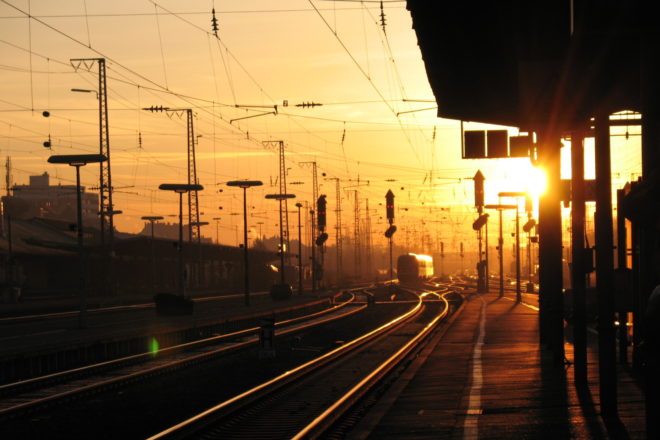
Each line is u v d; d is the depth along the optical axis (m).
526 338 40.34
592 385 22.52
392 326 57.56
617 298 24.19
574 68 19.67
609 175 17.23
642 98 14.57
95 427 20.67
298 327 58.75
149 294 101.38
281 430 19.31
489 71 30.45
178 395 26.64
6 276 85.19
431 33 25.62
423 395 22.19
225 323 57.69
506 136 37.53
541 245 36.38
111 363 34.09
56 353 35.72
